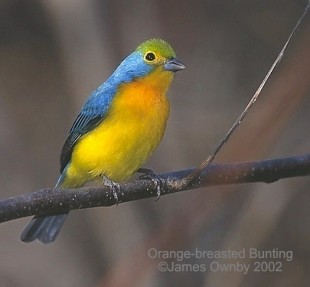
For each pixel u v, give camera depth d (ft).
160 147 51.80
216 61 59.16
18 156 60.13
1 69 62.69
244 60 59.31
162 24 57.06
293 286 50.01
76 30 42.98
